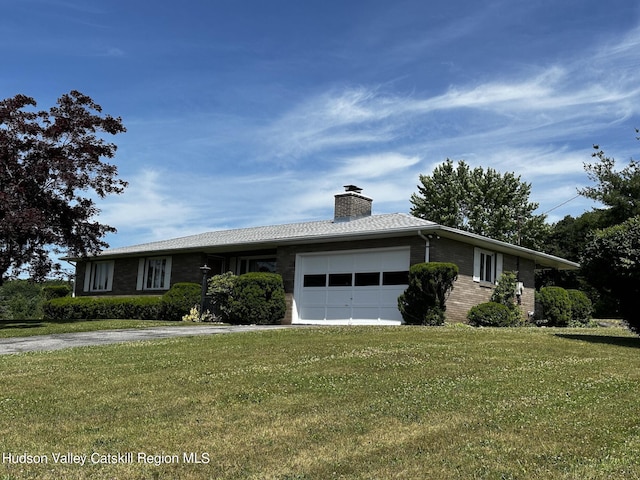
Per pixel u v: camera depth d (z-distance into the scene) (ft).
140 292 93.25
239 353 38.99
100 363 36.70
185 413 24.93
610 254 44.16
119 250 99.04
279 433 22.03
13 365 36.68
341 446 20.47
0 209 64.69
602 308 111.04
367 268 68.64
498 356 35.88
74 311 92.02
